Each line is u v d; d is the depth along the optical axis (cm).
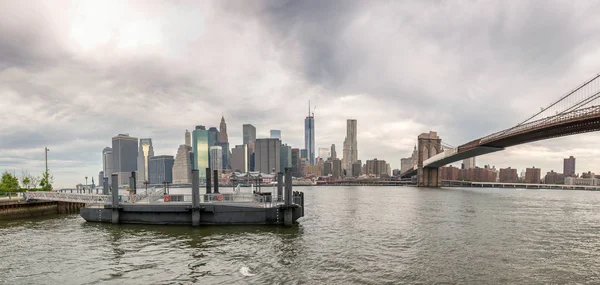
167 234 3759
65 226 4469
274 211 4250
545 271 2461
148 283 2238
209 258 2791
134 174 5188
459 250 3083
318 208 7369
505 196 13175
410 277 2322
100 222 4641
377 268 2522
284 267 2544
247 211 4244
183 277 2339
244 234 3744
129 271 2489
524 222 4931
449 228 4328
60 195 5669
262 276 2344
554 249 3134
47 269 2562
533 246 3253
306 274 2383
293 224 4378
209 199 4669
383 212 6412
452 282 2230
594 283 2225
